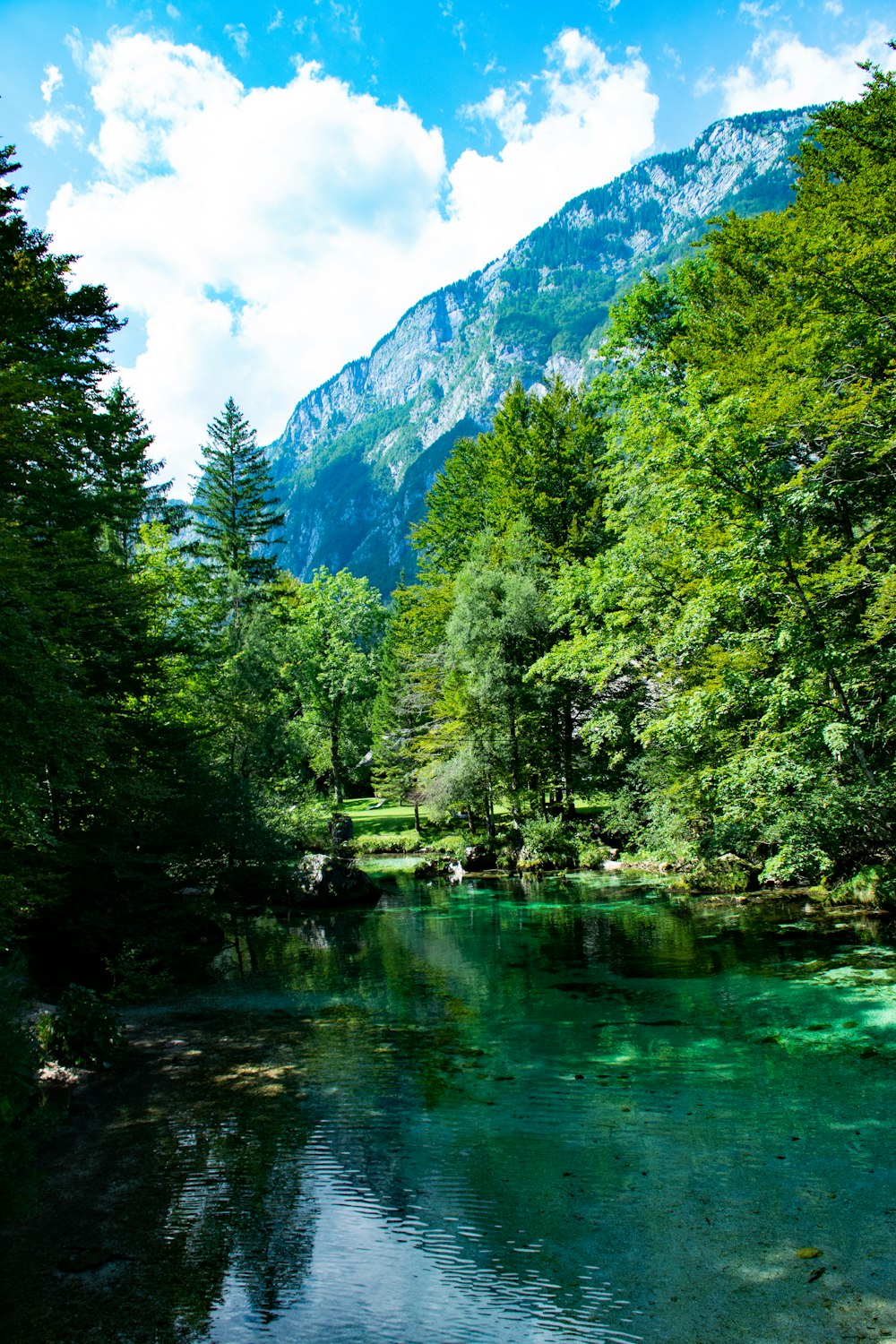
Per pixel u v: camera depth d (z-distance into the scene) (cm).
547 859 2822
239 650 3053
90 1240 520
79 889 1521
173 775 1969
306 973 1425
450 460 4522
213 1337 411
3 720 929
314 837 3484
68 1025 910
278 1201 568
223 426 4362
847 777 1452
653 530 2131
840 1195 522
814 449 1598
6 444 1182
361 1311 429
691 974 1175
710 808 1931
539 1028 966
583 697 3109
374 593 6519
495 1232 509
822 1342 379
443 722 3616
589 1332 400
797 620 1389
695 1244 476
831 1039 841
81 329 1664
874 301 1727
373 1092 784
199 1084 833
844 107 1941
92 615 1467
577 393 3631
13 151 1490
